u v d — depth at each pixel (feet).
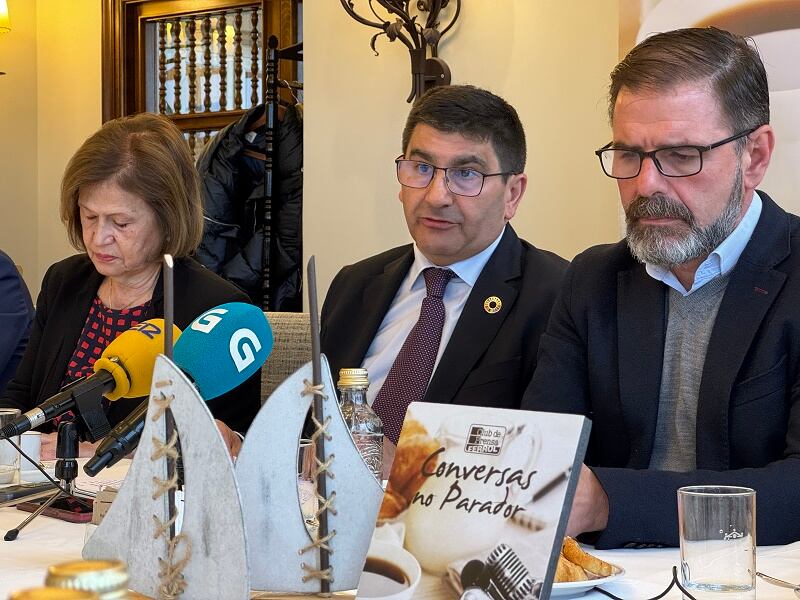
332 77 12.32
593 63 10.61
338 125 12.30
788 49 9.24
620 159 5.44
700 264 5.48
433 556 3.05
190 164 8.48
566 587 3.42
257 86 15.47
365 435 5.53
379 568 3.15
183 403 3.27
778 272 5.37
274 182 13.15
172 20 16.25
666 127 5.23
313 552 3.40
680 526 3.50
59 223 17.39
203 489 3.23
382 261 8.04
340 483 3.39
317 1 12.41
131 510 3.35
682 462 5.55
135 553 3.33
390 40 11.39
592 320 5.92
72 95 17.16
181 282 8.33
